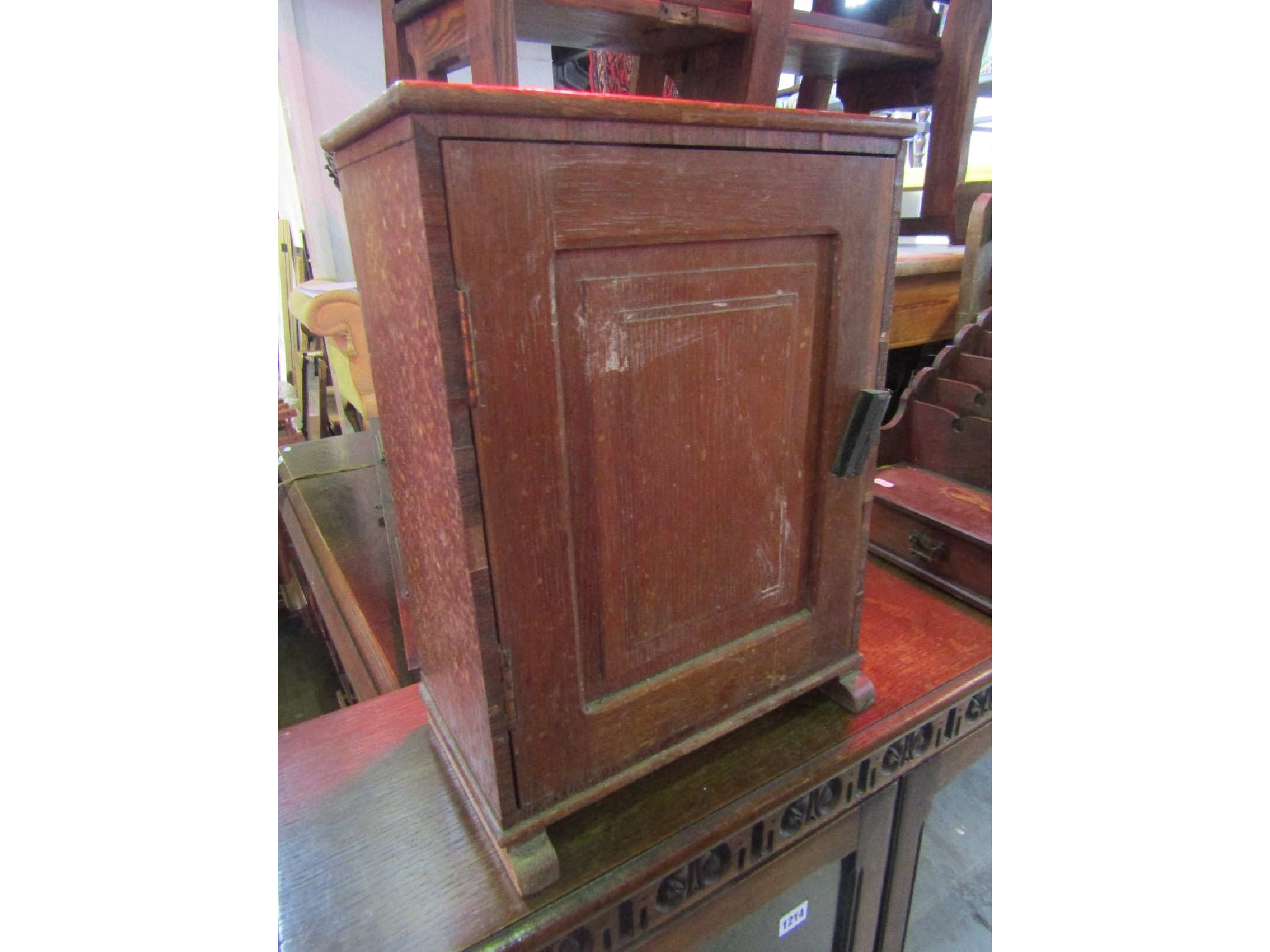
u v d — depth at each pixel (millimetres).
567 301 522
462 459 505
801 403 695
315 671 1849
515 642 572
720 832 688
